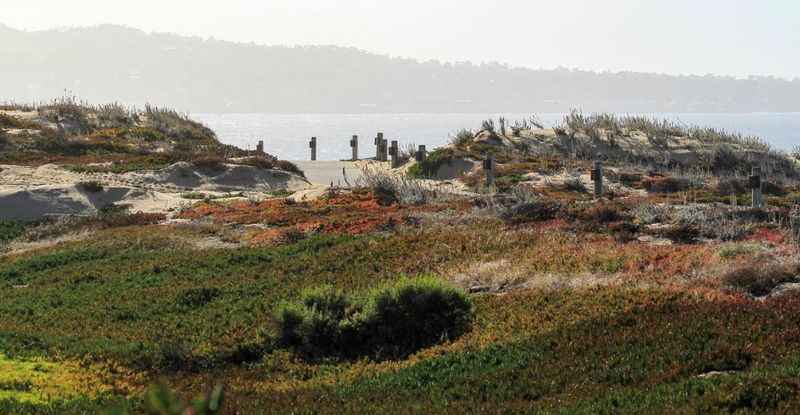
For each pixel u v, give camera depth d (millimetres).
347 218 127938
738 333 61875
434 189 154125
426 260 100500
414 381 63375
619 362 60062
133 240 122812
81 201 151875
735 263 86312
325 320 77562
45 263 113688
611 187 155875
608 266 90125
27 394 63000
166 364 73562
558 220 119188
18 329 83188
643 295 76125
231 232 126625
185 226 131500
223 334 79812
